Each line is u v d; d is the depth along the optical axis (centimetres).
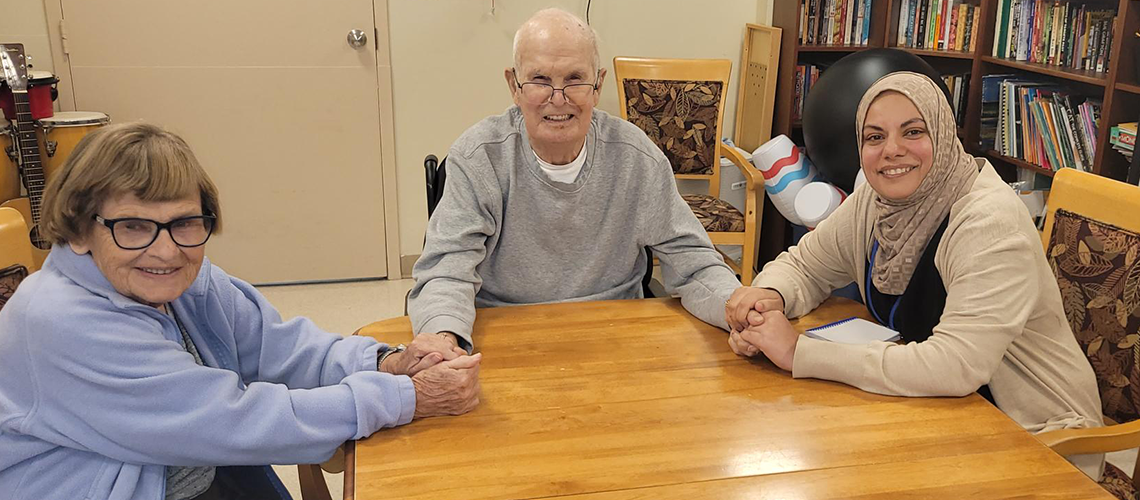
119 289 124
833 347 152
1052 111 311
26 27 331
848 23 383
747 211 340
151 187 119
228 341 147
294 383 152
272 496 145
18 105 299
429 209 207
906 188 157
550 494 119
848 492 120
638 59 368
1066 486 122
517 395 146
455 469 125
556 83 170
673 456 128
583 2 379
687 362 159
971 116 350
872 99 159
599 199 188
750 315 160
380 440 133
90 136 122
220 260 375
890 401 145
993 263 147
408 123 374
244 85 353
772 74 373
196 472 137
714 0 390
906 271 164
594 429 136
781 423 138
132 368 121
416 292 177
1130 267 164
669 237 191
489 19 367
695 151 373
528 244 188
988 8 337
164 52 343
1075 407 160
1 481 125
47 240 124
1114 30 275
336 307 361
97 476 125
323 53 355
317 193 374
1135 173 268
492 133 184
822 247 182
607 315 180
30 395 122
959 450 131
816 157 341
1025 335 160
